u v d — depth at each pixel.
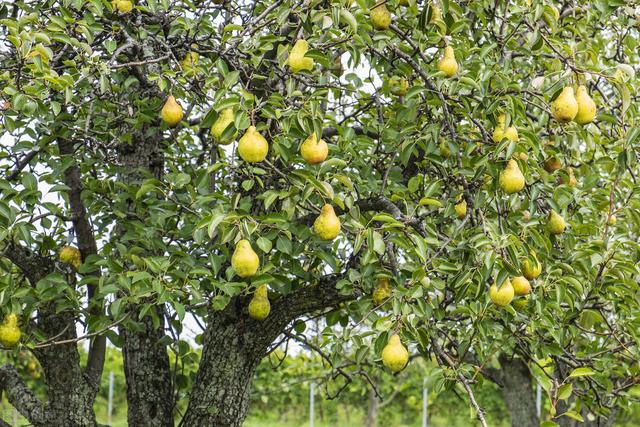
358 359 4.42
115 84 5.84
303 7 4.02
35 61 3.80
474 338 4.93
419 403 19.36
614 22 6.10
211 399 5.29
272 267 4.31
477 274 4.10
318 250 4.55
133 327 5.00
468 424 19.16
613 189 4.62
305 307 5.23
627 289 4.62
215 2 5.28
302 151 3.95
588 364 5.27
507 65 4.58
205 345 5.48
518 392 8.98
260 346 5.34
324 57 3.90
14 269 5.75
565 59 4.14
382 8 4.29
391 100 5.55
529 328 4.95
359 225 3.99
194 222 5.01
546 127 4.93
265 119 4.34
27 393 5.45
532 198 4.36
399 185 5.00
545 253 4.62
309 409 20.62
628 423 17.03
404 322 4.03
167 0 4.70
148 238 4.84
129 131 5.93
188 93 5.13
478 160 4.16
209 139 6.06
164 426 5.62
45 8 5.16
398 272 4.23
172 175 4.86
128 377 5.68
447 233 5.35
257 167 4.54
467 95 4.47
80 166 6.04
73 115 5.39
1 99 4.13
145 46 4.50
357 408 20.17
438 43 4.59
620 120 5.07
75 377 5.33
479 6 5.12
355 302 5.11
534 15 4.54
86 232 5.43
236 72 3.89
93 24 4.56
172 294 4.34
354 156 4.81
